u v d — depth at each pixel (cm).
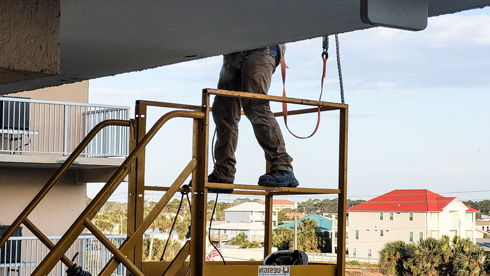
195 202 405
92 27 468
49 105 1596
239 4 404
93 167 1673
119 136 1587
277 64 510
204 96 405
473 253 4997
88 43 520
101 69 632
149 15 433
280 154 472
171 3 405
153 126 397
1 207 1661
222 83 518
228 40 491
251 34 472
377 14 326
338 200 453
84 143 491
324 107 487
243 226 6538
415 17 336
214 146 496
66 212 1736
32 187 1703
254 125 478
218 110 496
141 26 462
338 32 470
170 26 461
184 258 419
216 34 477
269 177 457
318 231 6247
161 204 403
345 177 452
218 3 402
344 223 451
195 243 404
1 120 1612
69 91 1752
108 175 1641
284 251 472
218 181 487
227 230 6569
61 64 605
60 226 1727
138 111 475
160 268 482
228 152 490
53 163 1568
